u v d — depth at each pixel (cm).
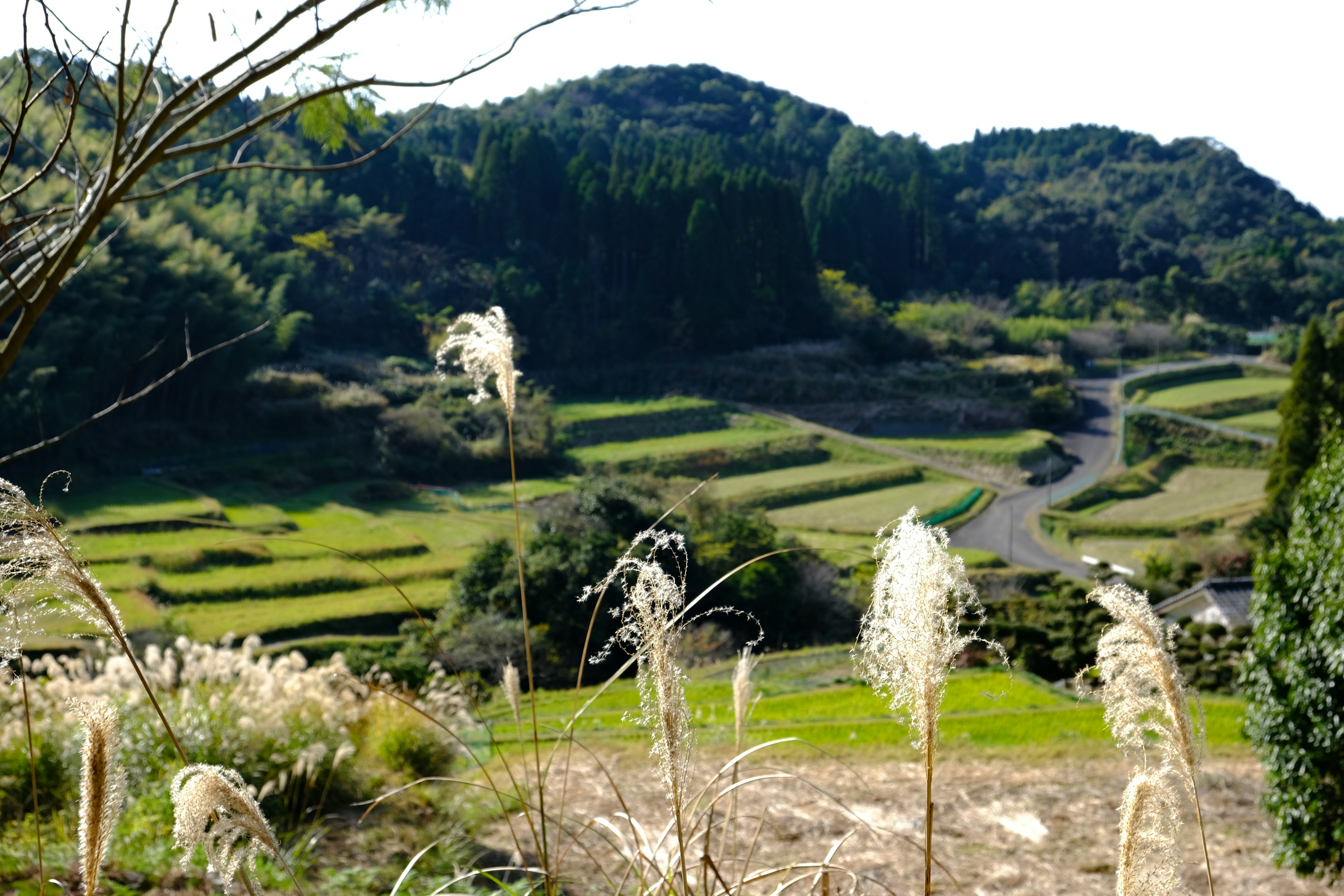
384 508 5028
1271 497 3183
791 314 9081
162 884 387
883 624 149
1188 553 3591
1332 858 533
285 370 6312
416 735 647
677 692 153
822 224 10644
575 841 233
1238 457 7238
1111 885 540
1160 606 2603
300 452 5475
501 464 5950
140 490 4356
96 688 526
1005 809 695
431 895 219
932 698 144
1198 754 162
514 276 8200
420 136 11575
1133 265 12769
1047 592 3959
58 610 140
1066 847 609
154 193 247
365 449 5712
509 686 233
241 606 3294
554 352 8094
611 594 2473
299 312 6419
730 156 12694
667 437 7081
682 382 8062
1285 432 3145
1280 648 554
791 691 1485
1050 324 10056
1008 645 1766
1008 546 5062
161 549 3569
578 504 2956
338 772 558
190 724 522
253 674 592
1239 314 11769
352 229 8194
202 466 4906
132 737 511
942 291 11475
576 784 684
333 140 285
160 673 577
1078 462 7162
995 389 8412
